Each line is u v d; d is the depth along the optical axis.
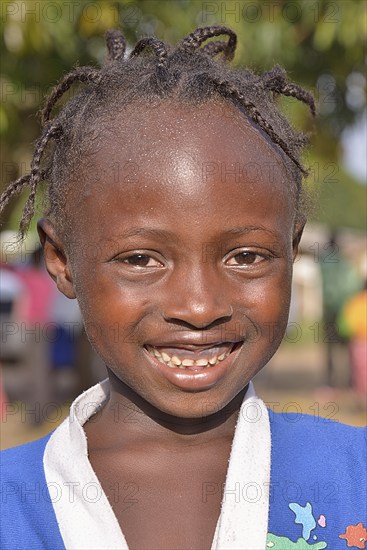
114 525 1.82
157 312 1.79
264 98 2.05
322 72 7.21
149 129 1.81
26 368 8.30
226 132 1.81
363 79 7.24
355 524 1.94
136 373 1.84
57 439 2.01
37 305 8.02
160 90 1.88
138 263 1.81
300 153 2.14
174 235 1.74
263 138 1.86
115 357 1.85
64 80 2.06
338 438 2.10
